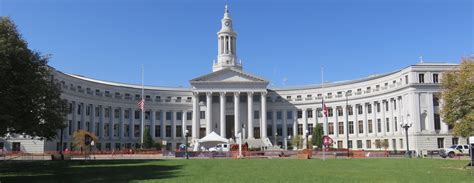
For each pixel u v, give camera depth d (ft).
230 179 94.43
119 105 382.63
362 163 160.56
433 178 94.79
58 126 131.23
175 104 416.26
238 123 396.37
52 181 94.94
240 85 400.88
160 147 356.18
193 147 336.29
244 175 104.99
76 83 336.29
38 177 105.91
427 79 309.42
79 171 124.47
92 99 354.33
